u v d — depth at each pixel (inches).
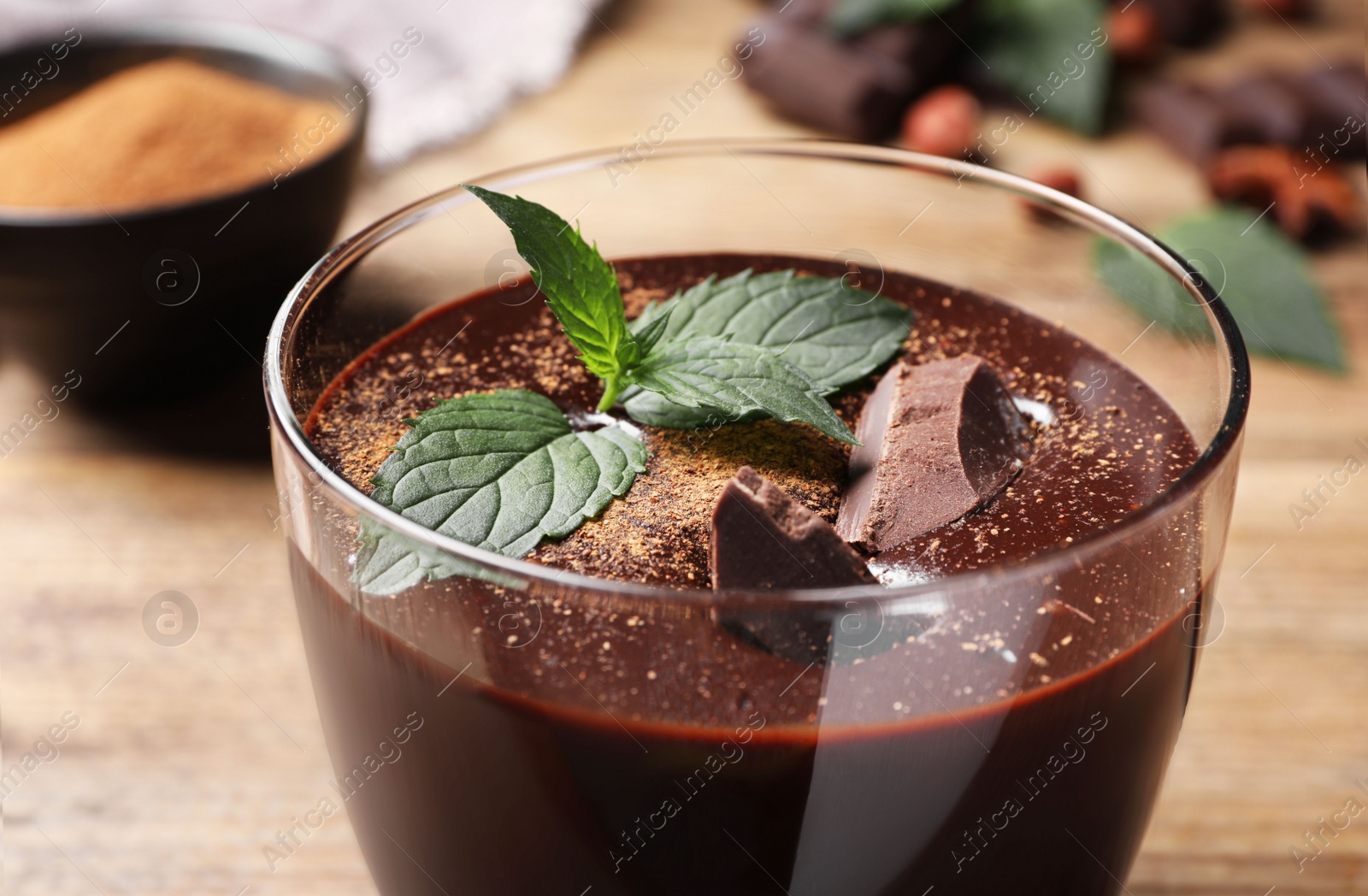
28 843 12.6
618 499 10.7
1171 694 10.5
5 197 15.2
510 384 11.5
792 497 10.8
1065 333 11.8
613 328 11.1
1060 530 10.6
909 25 19.0
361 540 10.0
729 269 12.4
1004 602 9.7
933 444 10.8
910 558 10.5
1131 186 17.9
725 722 9.7
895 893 10.2
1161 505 9.9
